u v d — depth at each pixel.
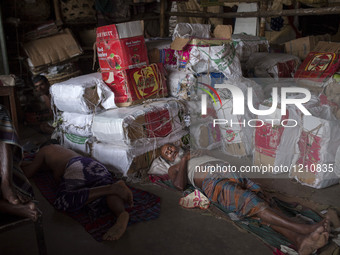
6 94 4.21
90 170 2.93
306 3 6.42
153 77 3.71
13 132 2.05
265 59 4.67
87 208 2.73
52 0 5.97
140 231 2.48
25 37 5.41
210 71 3.94
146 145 3.41
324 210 2.63
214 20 7.43
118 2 6.59
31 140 4.70
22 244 2.37
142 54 3.61
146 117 3.37
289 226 2.17
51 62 5.45
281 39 7.14
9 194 1.96
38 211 1.95
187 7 7.75
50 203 2.95
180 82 3.88
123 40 3.41
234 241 2.33
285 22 7.14
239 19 6.16
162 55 4.02
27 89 5.58
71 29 6.47
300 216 2.51
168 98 3.80
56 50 5.52
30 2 5.49
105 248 2.29
